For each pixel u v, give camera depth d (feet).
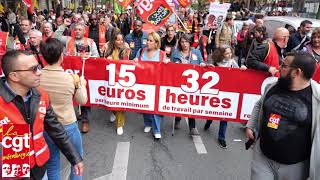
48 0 104.37
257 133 10.33
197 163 16.33
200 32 46.47
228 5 42.16
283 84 9.17
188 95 18.49
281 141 9.18
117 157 16.70
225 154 17.42
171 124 21.57
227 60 18.76
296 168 9.34
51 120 8.73
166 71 18.42
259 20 33.99
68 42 20.86
